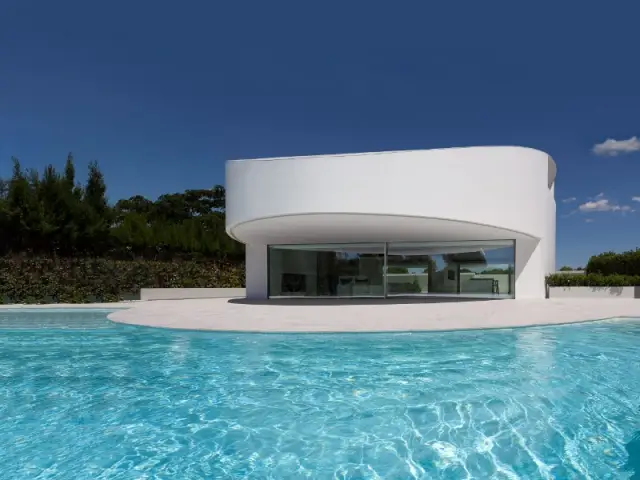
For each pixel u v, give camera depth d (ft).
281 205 45.19
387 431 15.64
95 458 13.83
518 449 14.08
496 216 48.83
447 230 52.70
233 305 56.03
